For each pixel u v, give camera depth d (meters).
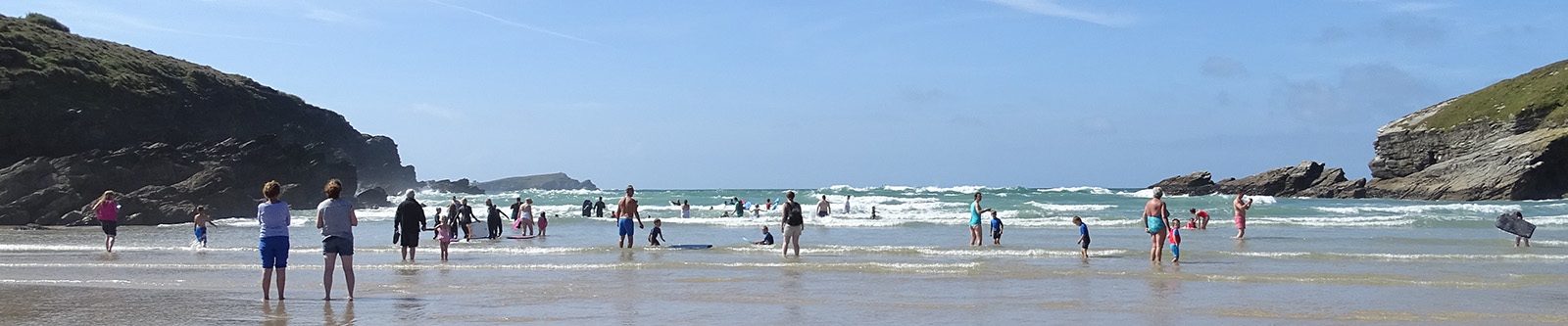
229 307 10.62
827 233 28.70
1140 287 12.91
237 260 17.94
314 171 60.88
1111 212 46.75
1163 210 17.08
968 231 29.55
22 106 59.94
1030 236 27.02
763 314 10.23
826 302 11.30
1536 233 28.25
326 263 11.26
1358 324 9.60
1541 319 9.86
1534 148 75.69
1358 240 24.50
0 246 22.33
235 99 84.75
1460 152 87.31
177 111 74.50
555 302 11.27
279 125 89.75
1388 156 93.69
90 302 11.11
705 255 19.05
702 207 58.66
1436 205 59.81
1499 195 75.00
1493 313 10.31
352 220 11.47
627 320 9.80
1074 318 9.95
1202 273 14.78
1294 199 84.12
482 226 26.08
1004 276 14.34
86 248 21.70
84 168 47.19
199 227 22.97
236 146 56.84
